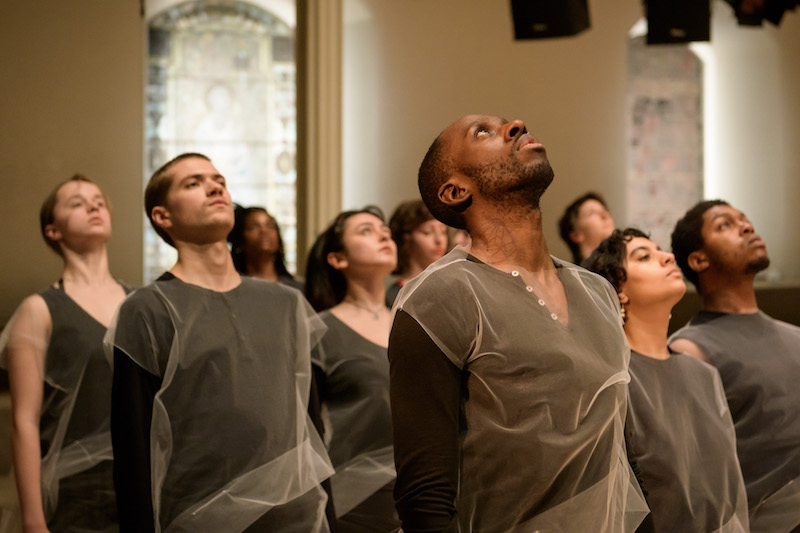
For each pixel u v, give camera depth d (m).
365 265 2.67
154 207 2.05
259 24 6.06
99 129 5.45
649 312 2.02
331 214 5.55
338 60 5.57
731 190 6.75
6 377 3.83
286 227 6.11
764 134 6.68
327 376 2.57
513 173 1.33
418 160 5.89
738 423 2.26
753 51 6.66
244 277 2.14
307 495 1.95
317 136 5.54
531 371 1.27
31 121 5.29
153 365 1.90
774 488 2.19
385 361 2.58
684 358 2.08
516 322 1.29
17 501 3.05
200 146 5.99
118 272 5.48
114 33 5.50
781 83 6.63
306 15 5.54
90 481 2.31
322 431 2.13
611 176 6.26
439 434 1.23
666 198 6.67
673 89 6.67
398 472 1.25
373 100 5.82
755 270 2.41
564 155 6.15
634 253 2.04
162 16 5.90
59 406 2.34
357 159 5.81
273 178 6.10
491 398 1.28
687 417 1.96
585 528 1.29
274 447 1.93
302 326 2.12
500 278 1.32
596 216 4.45
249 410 1.92
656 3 5.13
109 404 2.37
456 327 1.27
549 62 6.11
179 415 1.89
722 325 2.39
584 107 6.19
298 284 3.73
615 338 1.37
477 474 1.29
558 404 1.27
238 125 6.05
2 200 5.20
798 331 2.40
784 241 6.62
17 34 5.28
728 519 1.92
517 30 4.99
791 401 2.24
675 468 1.87
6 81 5.25
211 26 5.99
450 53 5.93
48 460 2.31
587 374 1.28
